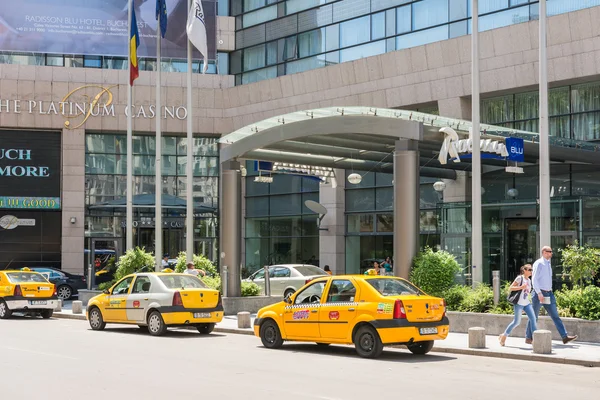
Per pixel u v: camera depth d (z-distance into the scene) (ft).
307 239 135.85
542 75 66.23
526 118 104.94
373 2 122.21
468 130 79.71
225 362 50.72
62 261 142.82
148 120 145.38
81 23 144.25
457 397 37.17
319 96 129.18
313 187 135.03
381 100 119.24
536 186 102.06
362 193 127.65
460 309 68.90
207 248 148.77
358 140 80.48
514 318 58.29
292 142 85.87
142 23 145.69
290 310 58.59
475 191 70.38
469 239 97.50
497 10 105.19
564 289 66.39
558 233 87.71
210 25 145.28
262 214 143.54
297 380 42.50
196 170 149.18
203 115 146.30
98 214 146.00
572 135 100.27
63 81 144.25
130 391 38.04
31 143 144.56
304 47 134.00
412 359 53.26
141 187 147.95
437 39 112.47
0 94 141.69
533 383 42.16
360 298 54.49
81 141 144.36
